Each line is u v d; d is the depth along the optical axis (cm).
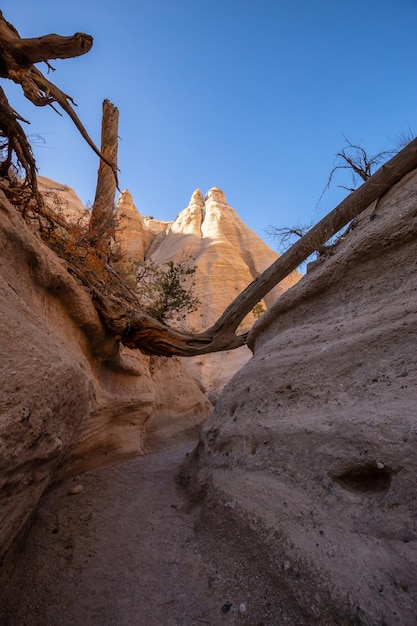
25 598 287
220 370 2145
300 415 347
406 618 179
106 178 1091
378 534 221
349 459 265
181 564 314
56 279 472
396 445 238
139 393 853
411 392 268
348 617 195
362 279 418
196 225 3862
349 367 340
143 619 256
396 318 333
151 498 486
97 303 634
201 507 397
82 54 589
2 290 305
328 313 446
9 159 606
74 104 636
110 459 708
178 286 1191
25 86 592
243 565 282
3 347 235
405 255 381
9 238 361
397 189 648
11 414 214
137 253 3259
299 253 857
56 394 289
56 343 381
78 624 257
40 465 286
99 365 702
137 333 776
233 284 2869
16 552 324
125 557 340
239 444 404
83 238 704
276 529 273
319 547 238
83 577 314
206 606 260
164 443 984
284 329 526
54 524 411
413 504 214
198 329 2478
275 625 224
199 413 1192
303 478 295
